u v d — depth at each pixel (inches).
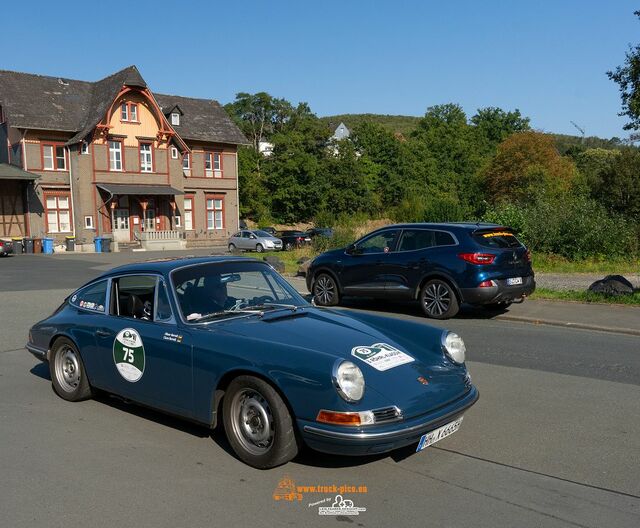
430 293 413.7
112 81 1642.5
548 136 2015.3
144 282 203.8
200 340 174.7
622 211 1275.8
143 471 163.6
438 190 2849.4
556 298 482.3
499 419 205.3
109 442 185.9
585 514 137.6
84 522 135.7
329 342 168.7
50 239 1440.7
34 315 448.8
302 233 1470.2
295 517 137.3
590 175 1811.0
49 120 1524.4
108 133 1582.2
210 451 177.6
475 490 150.3
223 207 1921.8
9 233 1496.1
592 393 236.2
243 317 188.7
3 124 1577.3
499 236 409.1
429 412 155.9
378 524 133.7
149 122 1670.8
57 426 201.5
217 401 172.1
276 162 2425.0
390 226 448.5
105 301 216.8
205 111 1948.8
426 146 3196.4
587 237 775.7
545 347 321.7
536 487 152.1
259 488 152.4
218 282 201.5
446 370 174.1
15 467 167.3
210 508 141.9
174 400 182.5
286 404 156.3
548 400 227.3
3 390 247.6
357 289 454.9
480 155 3592.5
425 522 134.3
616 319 391.2
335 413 144.9
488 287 388.5
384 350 170.2
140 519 136.8
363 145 2790.4
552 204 868.6
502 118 3973.9
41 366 292.2
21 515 139.3
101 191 1579.7
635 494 148.1
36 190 1519.4
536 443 182.9
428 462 168.4
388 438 144.6
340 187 2459.4
